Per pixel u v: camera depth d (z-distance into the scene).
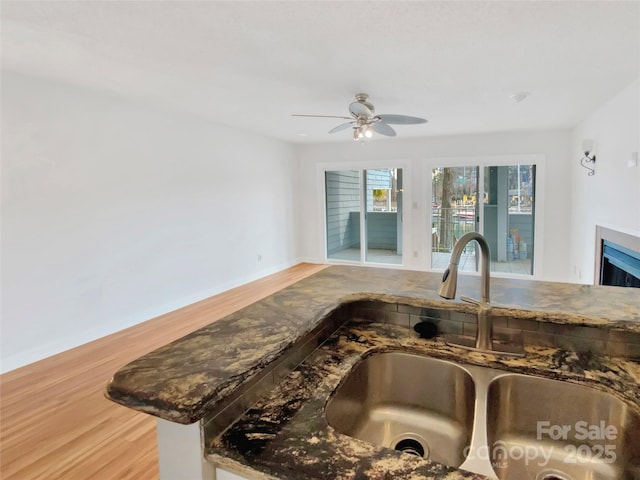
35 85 3.00
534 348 1.18
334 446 0.72
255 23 2.04
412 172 5.95
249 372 0.80
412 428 1.15
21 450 1.98
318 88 3.25
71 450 1.98
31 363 3.01
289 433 0.76
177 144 4.29
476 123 4.69
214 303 4.57
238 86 3.20
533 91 3.31
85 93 3.34
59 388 2.62
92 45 2.35
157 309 4.13
